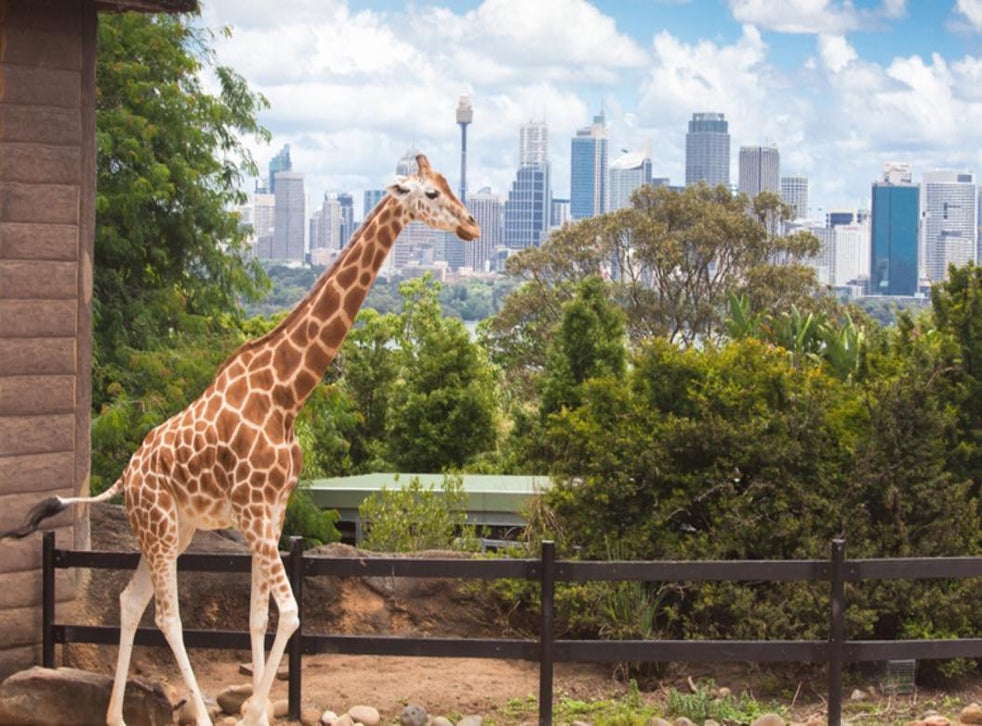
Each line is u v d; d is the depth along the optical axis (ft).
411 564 27.94
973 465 36.11
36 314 28.81
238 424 25.63
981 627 32.45
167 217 65.67
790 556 32.99
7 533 26.76
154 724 26.86
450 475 53.67
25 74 28.66
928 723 28.19
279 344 26.18
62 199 29.22
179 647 26.05
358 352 92.12
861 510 33.32
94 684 26.84
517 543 37.37
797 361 64.54
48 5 28.99
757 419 34.27
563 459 37.01
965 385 36.42
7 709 26.63
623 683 31.96
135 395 56.54
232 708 28.89
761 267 155.12
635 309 156.56
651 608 33.04
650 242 155.22
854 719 29.45
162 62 67.00
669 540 33.81
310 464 63.82
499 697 30.45
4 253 28.32
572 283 144.87
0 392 28.25
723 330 149.69
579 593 33.47
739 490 34.40
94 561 28.60
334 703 29.63
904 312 41.22
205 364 56.08
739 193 170.60
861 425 35.73
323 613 34.73
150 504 25.88
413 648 27.99
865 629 31.53
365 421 91.20
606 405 36.73
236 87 70.95
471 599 35.58
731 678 32.17
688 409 35.99
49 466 29.12
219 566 28.07
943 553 32.99
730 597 32.24
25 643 28.81
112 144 62.08
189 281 67.72
